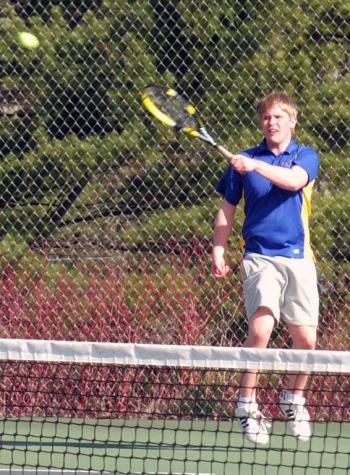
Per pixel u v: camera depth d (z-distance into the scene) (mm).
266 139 17906
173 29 29594
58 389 24578
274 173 16938
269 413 23703
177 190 28922
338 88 28609
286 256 17422
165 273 26016
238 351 14953
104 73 29781
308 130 28609
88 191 30219
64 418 24016
